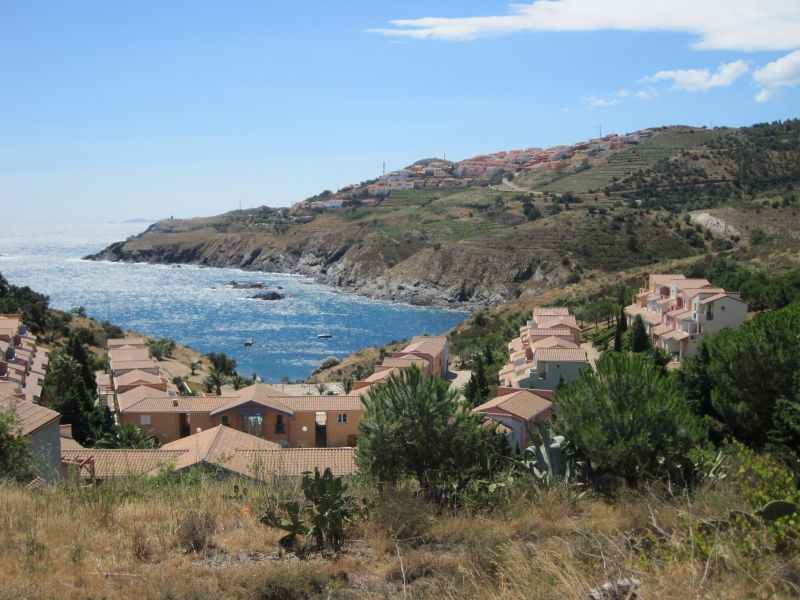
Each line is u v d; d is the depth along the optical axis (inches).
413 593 364.5
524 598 323.9
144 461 1197.7
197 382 3425.2
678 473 601.3
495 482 572.7
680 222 7062.0
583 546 383.2
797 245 4042.8
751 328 1305.4
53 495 542.9
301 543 450.6
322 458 1232.2
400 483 574.2
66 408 1915.6
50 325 3843.5
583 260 6737.2
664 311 3056.1
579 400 657.0
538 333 2876.5
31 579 370.0
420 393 675.4
